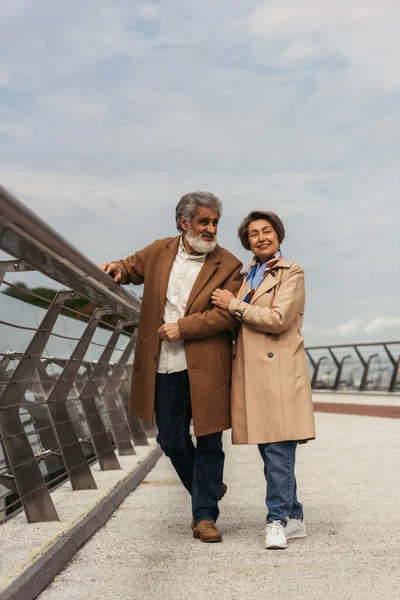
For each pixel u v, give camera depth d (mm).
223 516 5414
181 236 5020
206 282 4836
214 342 4832
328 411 16172
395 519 5137
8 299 5734
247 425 4762
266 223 5016
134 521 5234
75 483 6004
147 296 4926
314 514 5406
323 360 24031
